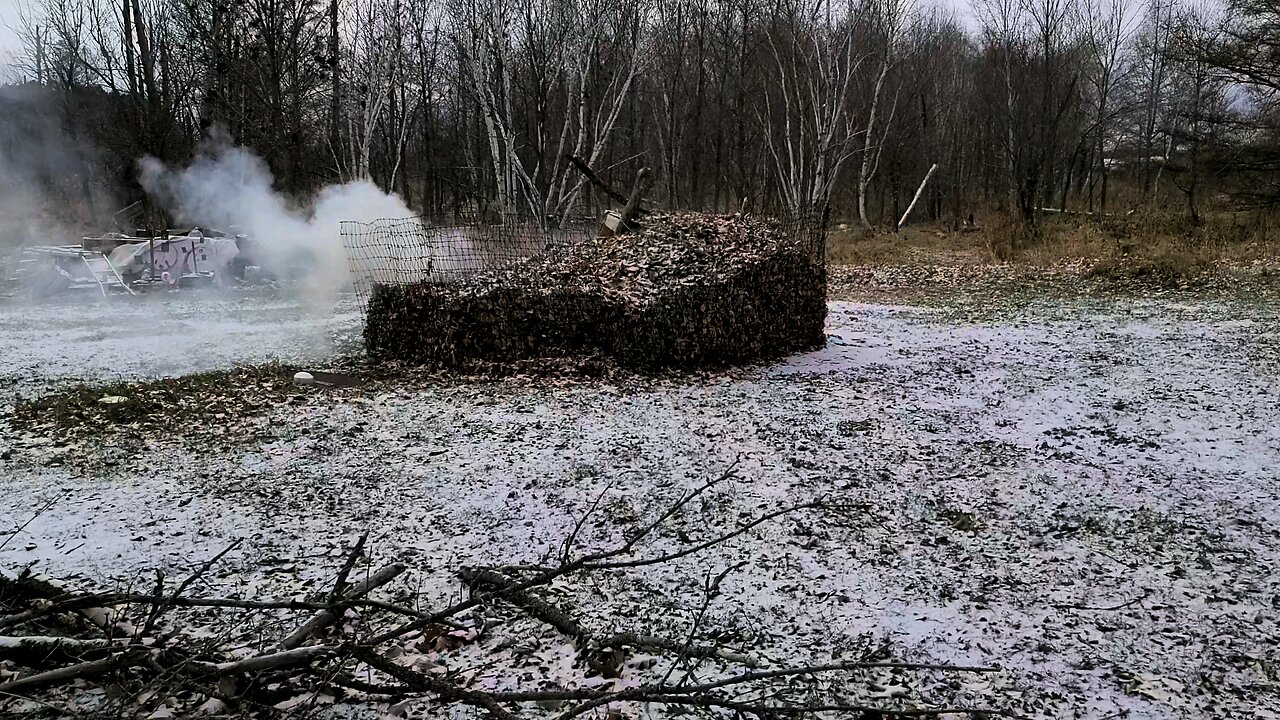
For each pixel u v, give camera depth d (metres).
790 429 6.41
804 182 25.09
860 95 27.25
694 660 3.14
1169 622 3.52
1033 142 25.58
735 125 28.45
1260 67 21.27
